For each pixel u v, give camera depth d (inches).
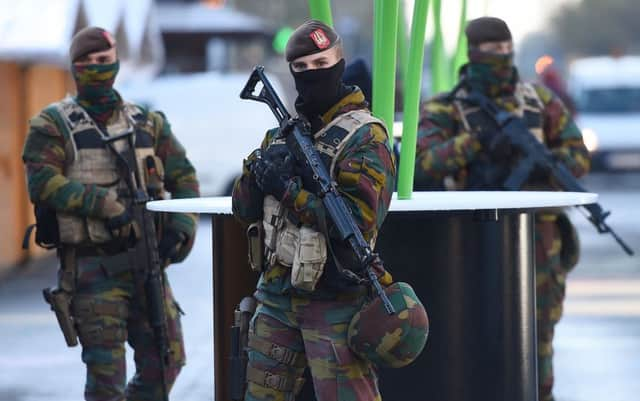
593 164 3304.6
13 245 1763.0
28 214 1813.5
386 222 622.5
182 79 2469.2
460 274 627.2
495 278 633.0
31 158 752.3
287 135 557.6
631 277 1620.3
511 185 806.5
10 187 1736.0
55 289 754.2
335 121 555.2
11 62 1723.7
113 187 758.5
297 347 565.6
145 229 755.4
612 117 3371.1
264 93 574.2
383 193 550.6
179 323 784.3
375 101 696.4
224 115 2444.6
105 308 748.0
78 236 747.4
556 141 849.5
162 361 760.3
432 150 816.9
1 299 1488.7
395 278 623.8
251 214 569.3
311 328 556.1
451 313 626.5
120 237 749.3
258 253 568.4
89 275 750.5
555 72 2322.8
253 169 556.1
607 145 3292.3
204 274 1681.8
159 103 2436.0
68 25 1589.6
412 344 551.2
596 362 1091.9
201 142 2442.2
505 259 635.5
